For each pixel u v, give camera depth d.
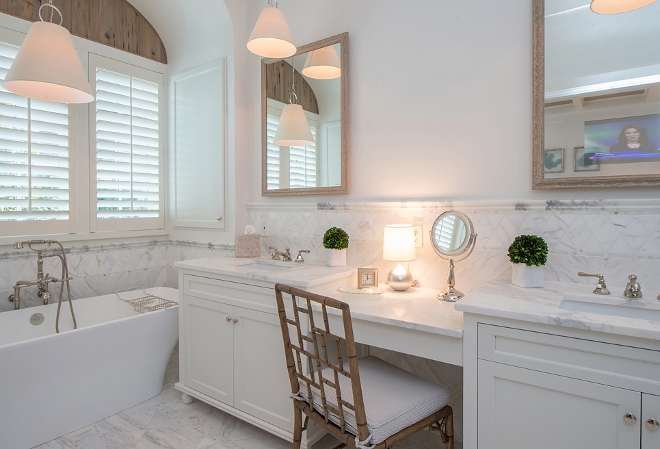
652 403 0.99
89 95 1.95
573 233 1.59
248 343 1.90
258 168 2.66
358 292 1.73
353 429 1.25
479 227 1.79
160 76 3.05
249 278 1.86
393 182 2.06
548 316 1.10
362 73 2.15
